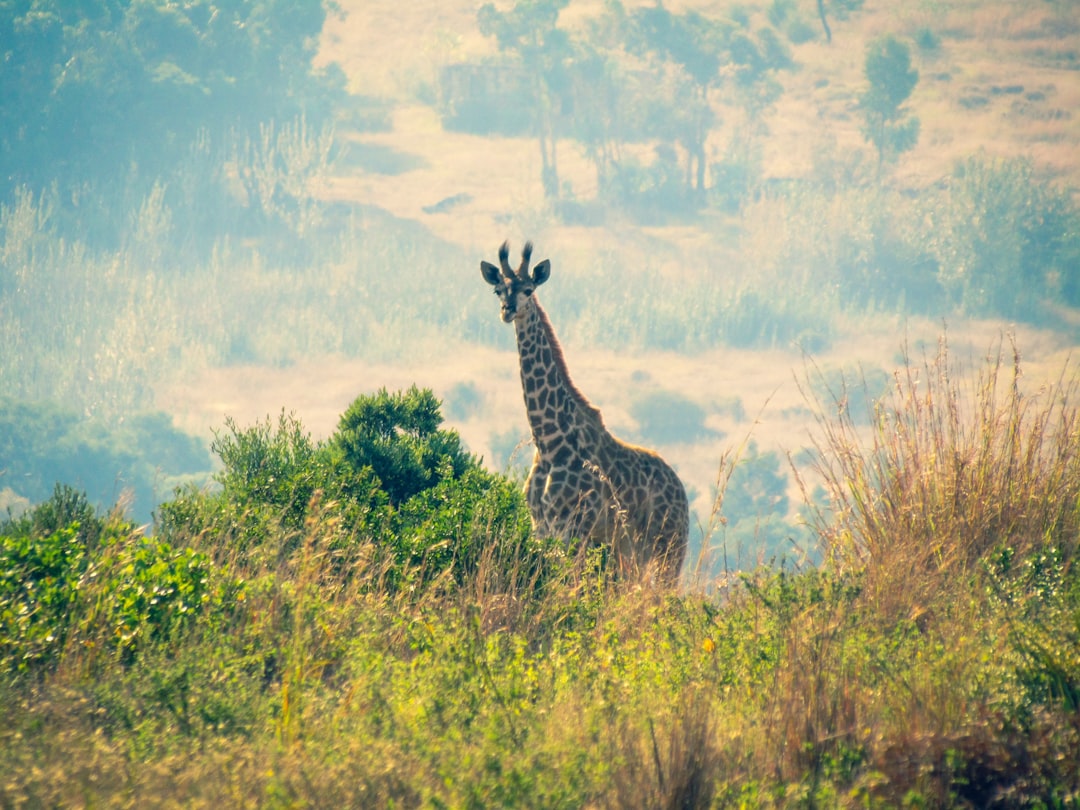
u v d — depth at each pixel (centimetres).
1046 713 789
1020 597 1015
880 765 738
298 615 981
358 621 1070
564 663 942
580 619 1157
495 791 697
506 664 930
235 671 908
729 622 987
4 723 824
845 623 952
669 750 757
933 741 750
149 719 830
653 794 728
